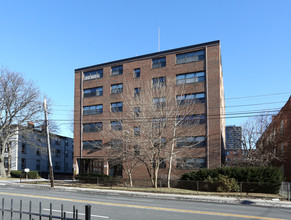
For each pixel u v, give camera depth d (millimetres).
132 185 26891
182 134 28172
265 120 35625
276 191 20484
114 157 29938
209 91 32062
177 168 31781
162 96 26750
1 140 39906
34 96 39219
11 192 19375
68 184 28688
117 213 11242
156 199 17391
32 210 11570
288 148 31297
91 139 39469
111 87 39375
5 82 37562
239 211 12641
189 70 33750
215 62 32438
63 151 67188
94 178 31016
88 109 40781
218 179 22375
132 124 28281
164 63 35750
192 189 23203
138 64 37375
